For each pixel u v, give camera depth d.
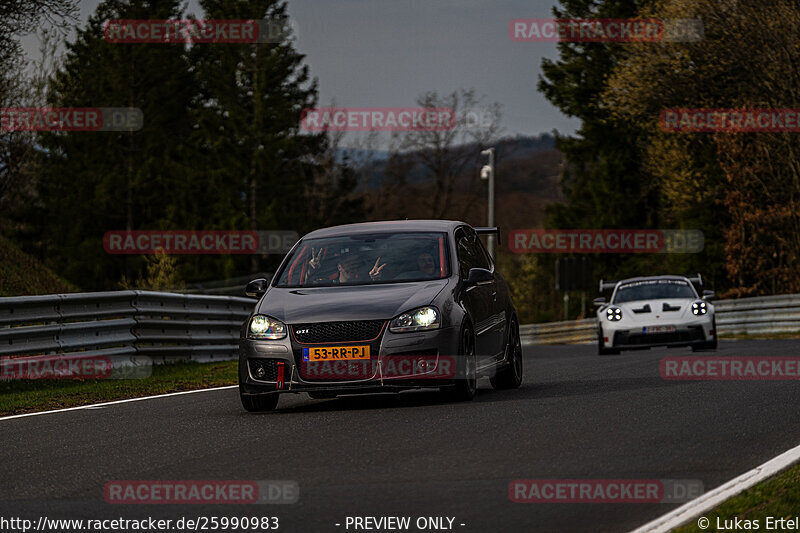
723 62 134.50
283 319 35.56
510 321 42.88
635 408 34.09
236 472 24.67
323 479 23.45
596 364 57.53
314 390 34.94
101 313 53.12
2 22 75.44
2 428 34.78
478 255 42.41
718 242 162.38
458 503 20.78
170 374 54.56
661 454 25.62
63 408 40.44
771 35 129.38
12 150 119.81
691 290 73.38
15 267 83.81
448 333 35.34
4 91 110.88
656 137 160.50
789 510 19.33
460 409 34.47
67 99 128.75
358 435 29.56
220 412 37.06
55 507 21.73
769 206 137.88
